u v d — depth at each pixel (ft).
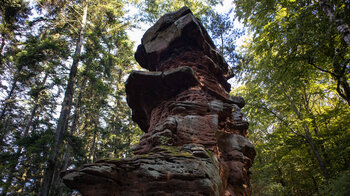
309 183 54.03
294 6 31.17
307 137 45.75
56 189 47.03
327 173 40.40
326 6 24.20
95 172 14.02
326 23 27.14
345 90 31.81
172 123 20.52
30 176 56.03
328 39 28.68
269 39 35.55
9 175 46.62
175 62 27.14
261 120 56.65
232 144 23.54
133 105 28.35
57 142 40.91
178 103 22.71
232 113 27.04
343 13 23.77
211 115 22.33
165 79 24.35
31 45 47.78
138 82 24.95
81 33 55.47
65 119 44.60
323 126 47.88
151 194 14.32
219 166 19.58
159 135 19.95
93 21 63.05
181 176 14.66
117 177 14.78
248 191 23.25
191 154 17.72
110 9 59.82
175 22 27.84
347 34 21.59
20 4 57.16
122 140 76.07
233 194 20.31
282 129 49.75
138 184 14.74
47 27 52.80
